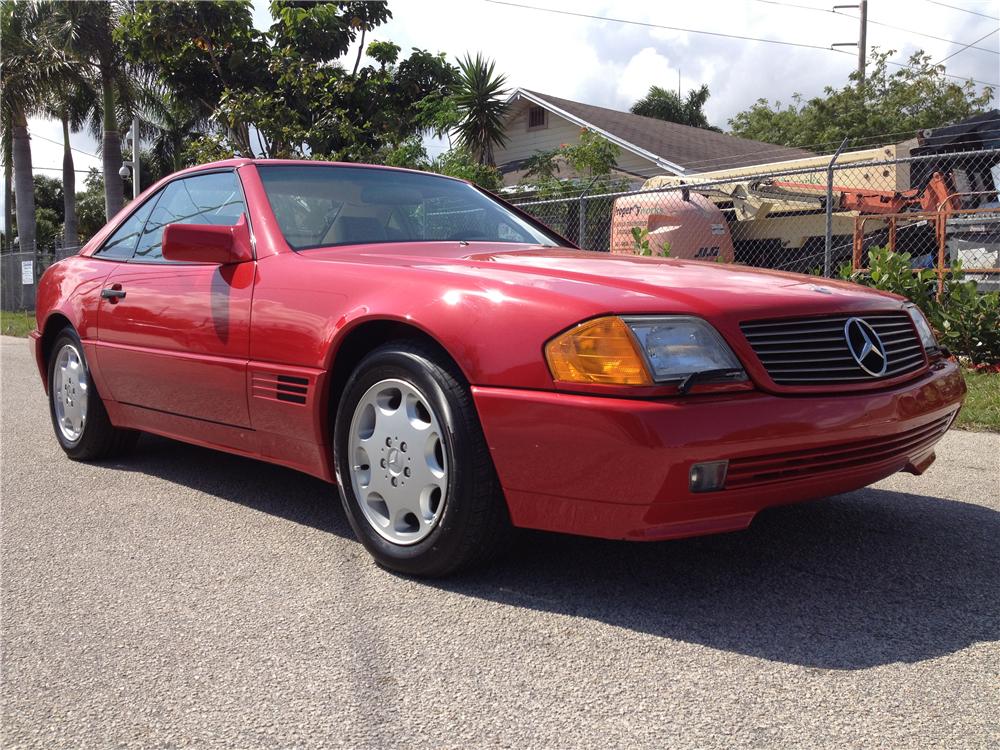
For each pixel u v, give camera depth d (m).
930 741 1.85
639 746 1.85
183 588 2.78
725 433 2.35
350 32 15.99
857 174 12.74
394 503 2.85
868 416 2.58
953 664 2.21
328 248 3.44
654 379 2.36
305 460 3.23
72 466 4.48
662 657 2.27
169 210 4.21
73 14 22.41
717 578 2.81
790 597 2.66
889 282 7.82
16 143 24.88
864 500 3.73
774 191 11.62
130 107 24.28
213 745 1.88
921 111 30.06
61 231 45.56
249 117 14.67
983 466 4.34
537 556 3.02
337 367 3.06
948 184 11.54
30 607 2.64
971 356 7.58
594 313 2.46
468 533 2.66
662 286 2.62
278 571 2.93
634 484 2.36
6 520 3.53
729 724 1.93
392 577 2.86
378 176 4.02
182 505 3.74
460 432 2.62
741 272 3.04
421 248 3.45
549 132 22.28
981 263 10.26
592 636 2.40
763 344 2.52
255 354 3.29
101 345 4.17
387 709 2.02
